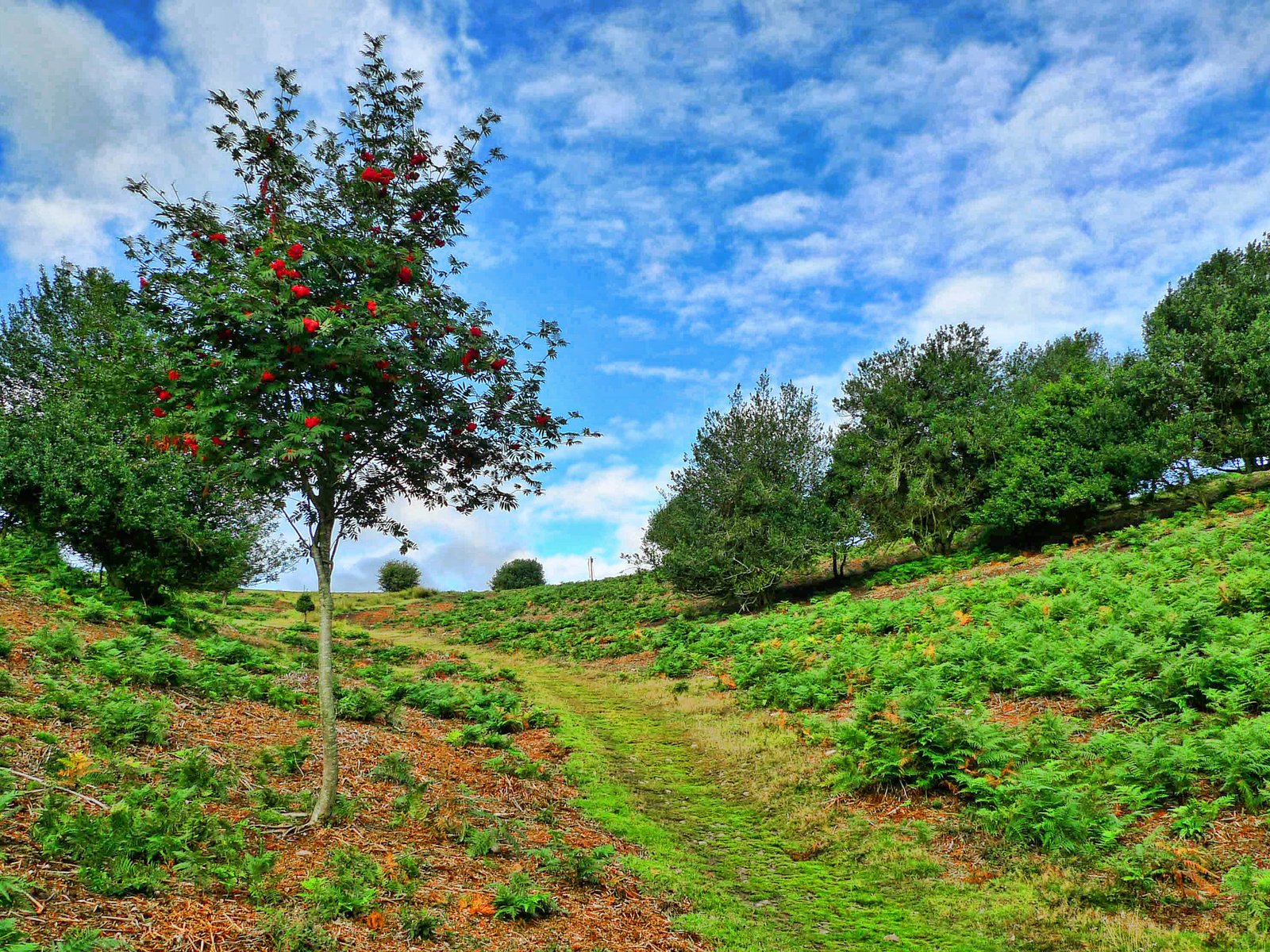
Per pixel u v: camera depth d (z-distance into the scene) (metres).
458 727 11.69
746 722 12.28
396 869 5.32
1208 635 9.56
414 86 6.24
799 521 24.86
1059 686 9.99
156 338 5.30
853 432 28.81
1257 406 21.83
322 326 4.96
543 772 9.41
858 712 9.49
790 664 14.56
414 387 6.05
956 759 8.16
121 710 6.91
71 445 14.83
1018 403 27.77
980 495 26.25
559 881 5.96
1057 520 22.14
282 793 6.41
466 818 6.92
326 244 5.54
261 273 5.00
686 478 26.14
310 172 6.03
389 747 9.11
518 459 6.92
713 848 7.54
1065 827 6.57
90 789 5.35
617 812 8.33
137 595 15.77
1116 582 13.41
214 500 15.84
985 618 14.27
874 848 7.30
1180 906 5.53
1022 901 5.94
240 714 8.93
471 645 29.22
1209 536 15.01
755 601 25.72
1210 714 8.17
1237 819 6.37
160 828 4.79
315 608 34.22
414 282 6.10
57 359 17.88
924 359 28.56
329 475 5.91
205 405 5.20
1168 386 23.19
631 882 6.23
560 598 38.19
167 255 5.48
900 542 30.84
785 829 8.09
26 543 15.29
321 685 6.09
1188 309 24.06
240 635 18.42
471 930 4.75
